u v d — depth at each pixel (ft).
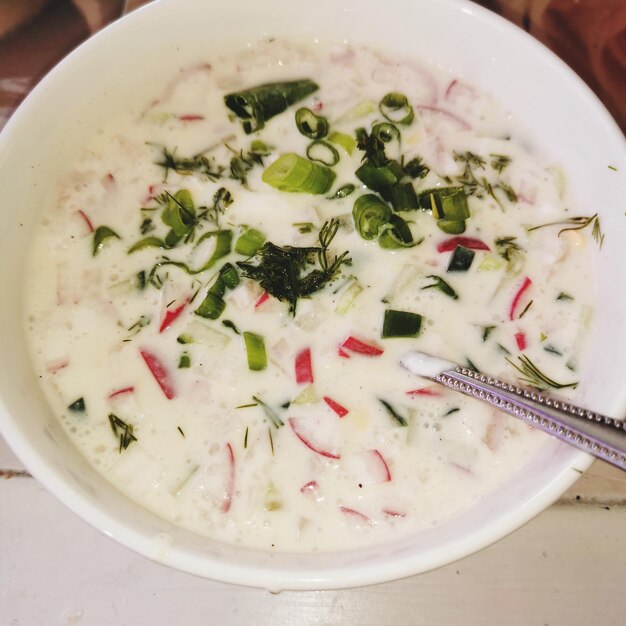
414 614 0.61
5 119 0.78
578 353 0.65
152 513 0.60
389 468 0.62
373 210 0.69
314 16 0.76
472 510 0.59
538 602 0.62
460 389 0.60
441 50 0.75
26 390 0.61
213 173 0.73
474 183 0.72
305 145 0.75
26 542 0.63
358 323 0.67
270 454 0.62
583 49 0.80
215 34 0.75
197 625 0.61
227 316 0.68
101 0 0.84
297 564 0.54
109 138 0.74
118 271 0.69
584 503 0.64
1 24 0.82
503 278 0.68
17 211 0.67
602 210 0.66
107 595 0.62
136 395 0.65
